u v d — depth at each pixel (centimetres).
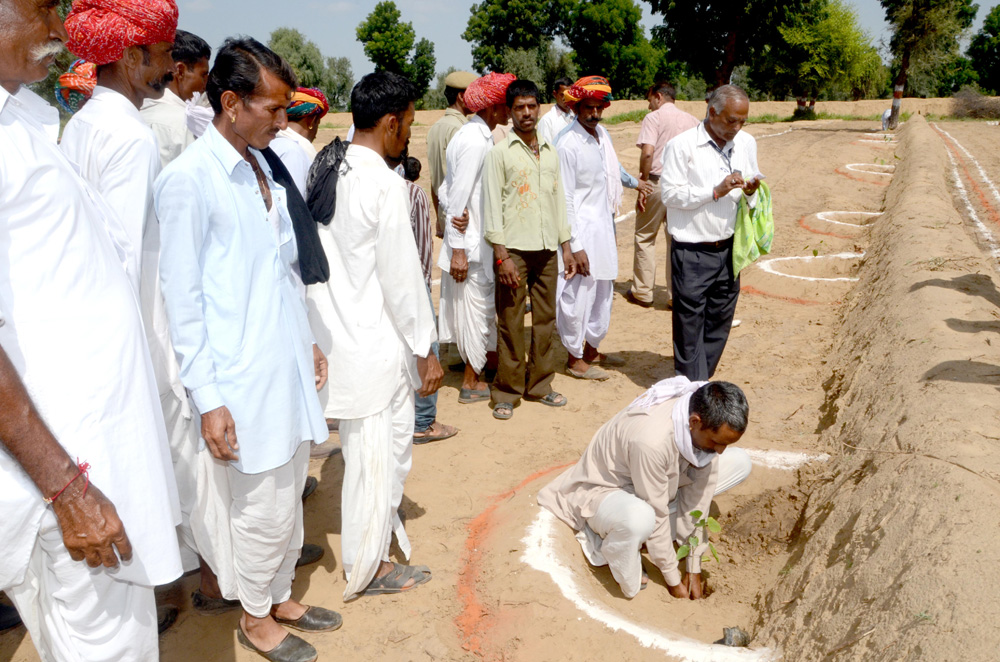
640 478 338
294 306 280
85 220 202
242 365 262
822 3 3812
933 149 1698
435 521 405
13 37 192
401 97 303
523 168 489
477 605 338
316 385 304
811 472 444
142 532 212
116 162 255
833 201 1253
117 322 207
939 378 424
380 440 317
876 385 474
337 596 348
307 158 376
